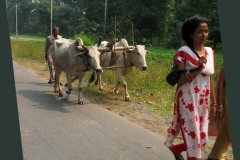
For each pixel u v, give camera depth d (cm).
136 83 827
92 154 407
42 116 557
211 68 317
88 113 589
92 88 815
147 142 454
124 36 3303
